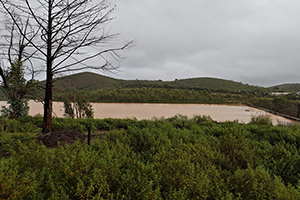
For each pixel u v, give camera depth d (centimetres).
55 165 252
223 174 284
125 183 226
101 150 352
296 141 529
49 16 684
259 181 247
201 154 348
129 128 515
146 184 224
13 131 675
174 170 261
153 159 313
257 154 399
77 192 194
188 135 517
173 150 343
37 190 210
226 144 423
